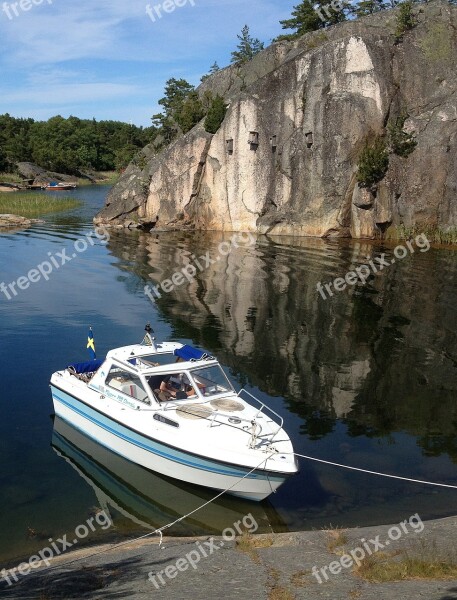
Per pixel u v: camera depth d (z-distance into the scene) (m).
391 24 54.16
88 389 15.03
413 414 16.53
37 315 26.42
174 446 12.57
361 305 28.11
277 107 53.12
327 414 16.45
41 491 12.64
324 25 68.50
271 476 11.75
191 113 62.75
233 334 23.61
